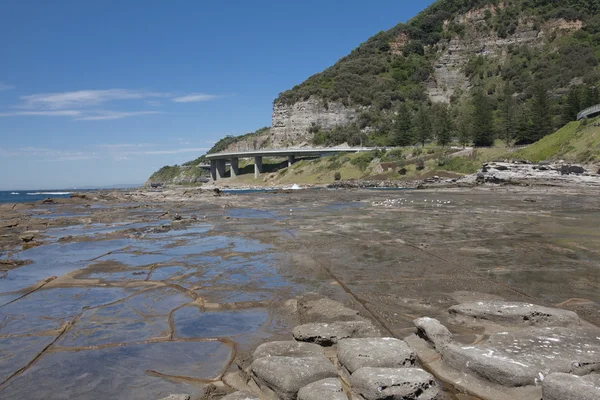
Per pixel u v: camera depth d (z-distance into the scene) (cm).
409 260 990
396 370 401
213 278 858
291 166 10056
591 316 593
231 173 11375
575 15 13538
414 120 10381
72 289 791
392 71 14275
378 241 1268
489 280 796
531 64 12612
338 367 452
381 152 8662
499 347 458
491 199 3222
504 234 1371
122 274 904
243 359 480
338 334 513
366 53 15650
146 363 479
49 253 1167
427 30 16162
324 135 11838
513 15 14700
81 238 1434
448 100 13150
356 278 832
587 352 442
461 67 14200
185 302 704
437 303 666
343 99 12394
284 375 400
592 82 9925
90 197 3800
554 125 8069
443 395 400
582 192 3834
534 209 2323
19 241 1373
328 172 8756
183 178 14838
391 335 542
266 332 566
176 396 387
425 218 1906
